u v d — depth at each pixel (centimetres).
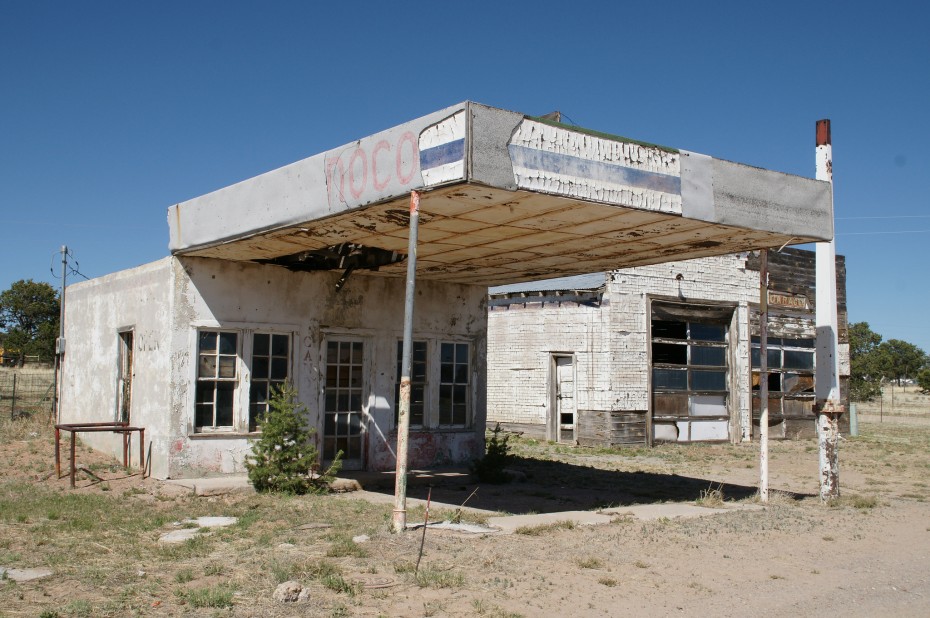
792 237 1029
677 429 2183
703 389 2255
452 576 666
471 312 1514
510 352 2278
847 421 2694
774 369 2456
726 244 1080
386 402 1390
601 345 2075
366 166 846
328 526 888
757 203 973
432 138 769
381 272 1342
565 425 2158
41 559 721
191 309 1195
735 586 690
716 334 2320
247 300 1245
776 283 2486
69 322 1678
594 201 823
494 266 1279
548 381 2178
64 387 1680
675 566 749
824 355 1156
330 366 1339
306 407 1268
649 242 1062
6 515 924
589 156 824
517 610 596
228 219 1064
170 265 1193
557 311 2172
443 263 1252
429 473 1370
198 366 1201
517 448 1962
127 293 1361
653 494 1236
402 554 743
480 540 818
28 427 1695
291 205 953
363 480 1232
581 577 695
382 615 572
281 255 1184
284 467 1144
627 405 2070
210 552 757
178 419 1173
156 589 624
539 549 789
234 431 1226
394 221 923
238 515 961
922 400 6047
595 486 1316
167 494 1084
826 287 1157
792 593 677
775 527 949
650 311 2133
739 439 2284
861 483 1457
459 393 1500
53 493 1080
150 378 1234
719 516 1013
